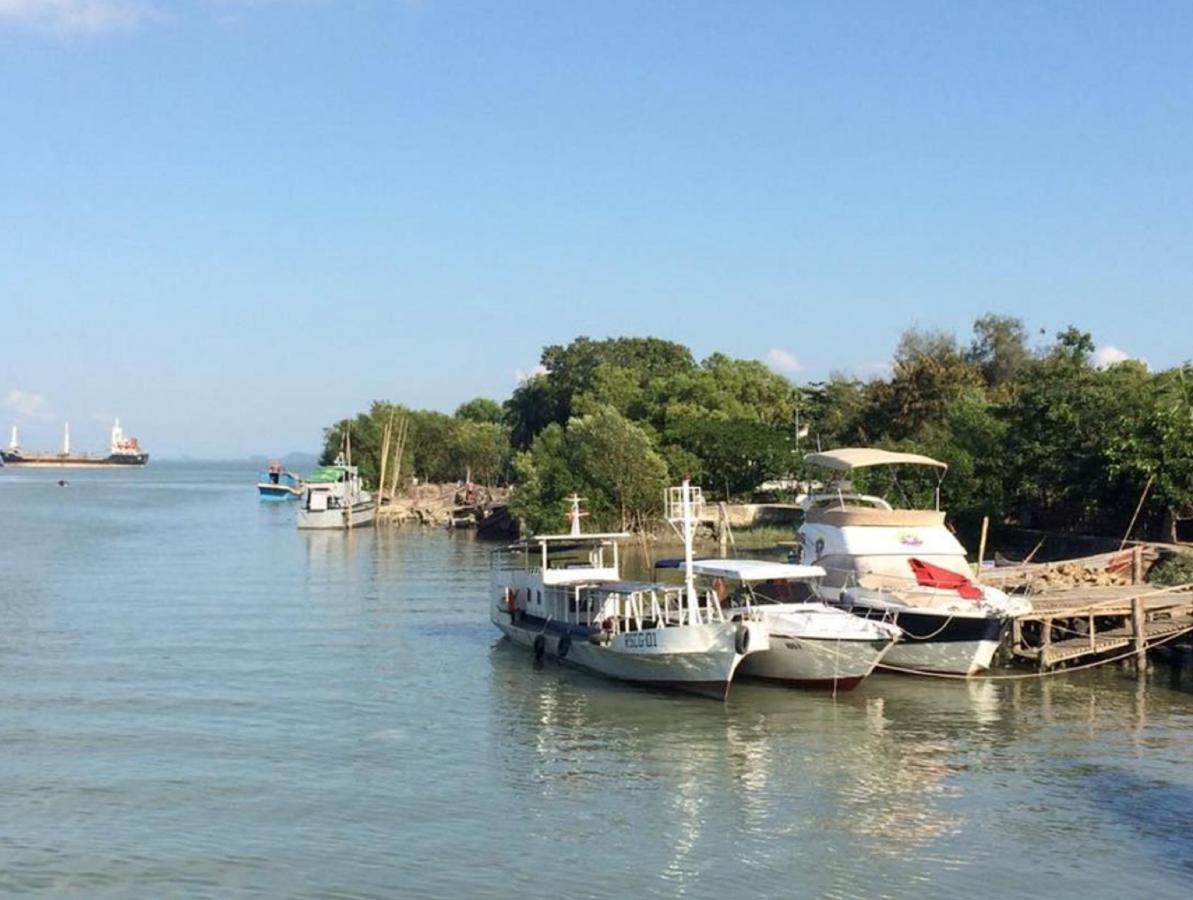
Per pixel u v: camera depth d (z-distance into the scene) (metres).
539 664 40.62
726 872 21.08
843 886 20.48
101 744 29.38
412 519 127.62
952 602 38.09
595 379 131.25
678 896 20.02
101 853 21.80
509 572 46.25
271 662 40.88
